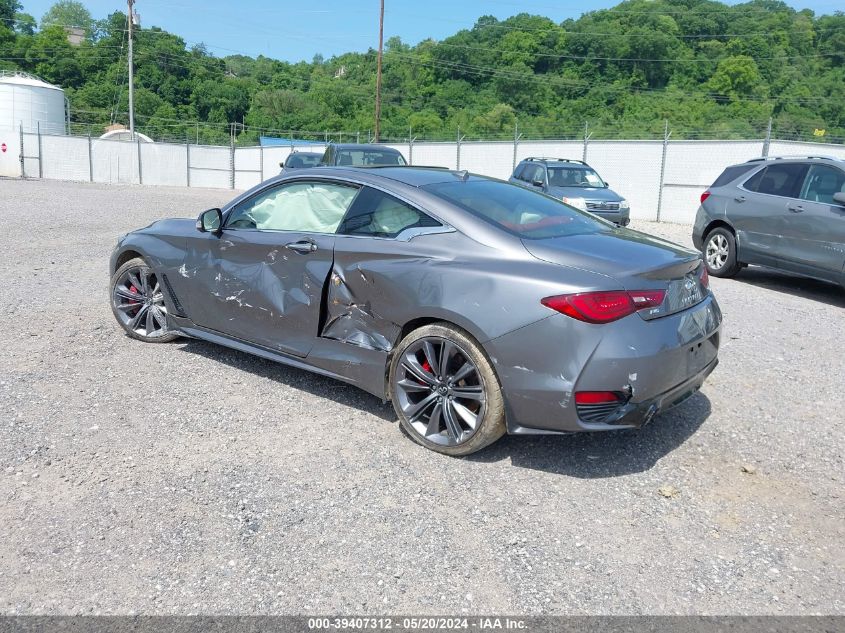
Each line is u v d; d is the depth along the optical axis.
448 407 3.84
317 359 4.39
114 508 3.27
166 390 4.70
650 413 3.53
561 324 3.41
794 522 3.30
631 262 3.61
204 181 40.94
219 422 4.22
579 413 3.44
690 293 3.85
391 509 3.31
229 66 89.81
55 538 3.03
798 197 8.84
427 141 29.08
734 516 3.34
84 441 3.91
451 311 3.68
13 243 10.90
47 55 78.00
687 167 21.73
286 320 4.52
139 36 76.56
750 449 4.05
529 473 3.70
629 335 3.40
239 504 3.32
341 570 2.86
